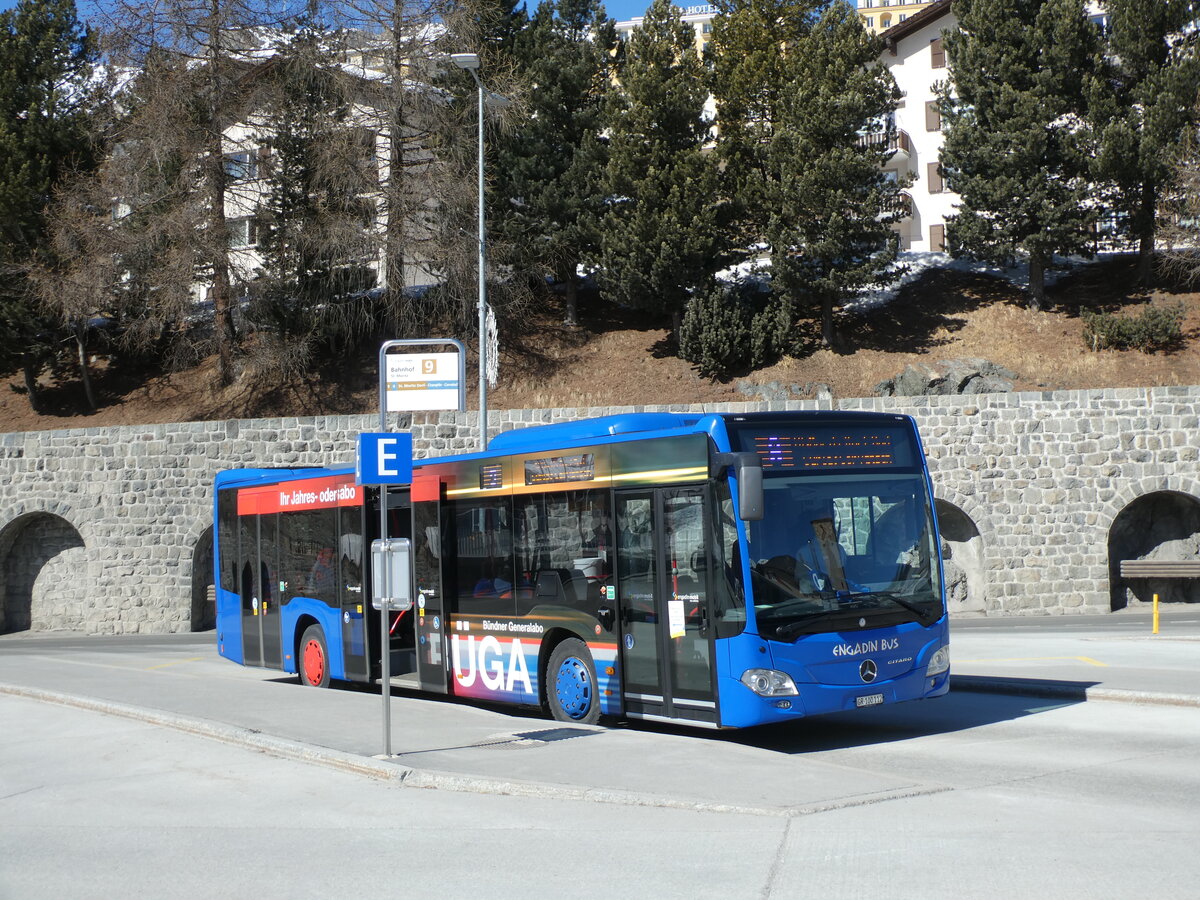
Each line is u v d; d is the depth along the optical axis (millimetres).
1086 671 14289
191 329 38625
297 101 36062
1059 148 34812
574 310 38188
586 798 8281
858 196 33875
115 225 35750
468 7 35750
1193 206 33000
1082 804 7754
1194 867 6074
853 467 10906
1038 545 27203
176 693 14562
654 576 11078
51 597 32125
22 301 36844
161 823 8180
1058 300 35906
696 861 6559
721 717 10266
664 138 35531
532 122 37062
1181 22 34938
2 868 7094
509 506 12977
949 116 36531
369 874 6582
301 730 11344
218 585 18969
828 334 34531
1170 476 26781
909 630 10820
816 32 35469
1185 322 33062
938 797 8094
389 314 37750
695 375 34188
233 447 30922
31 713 13797
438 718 12047
